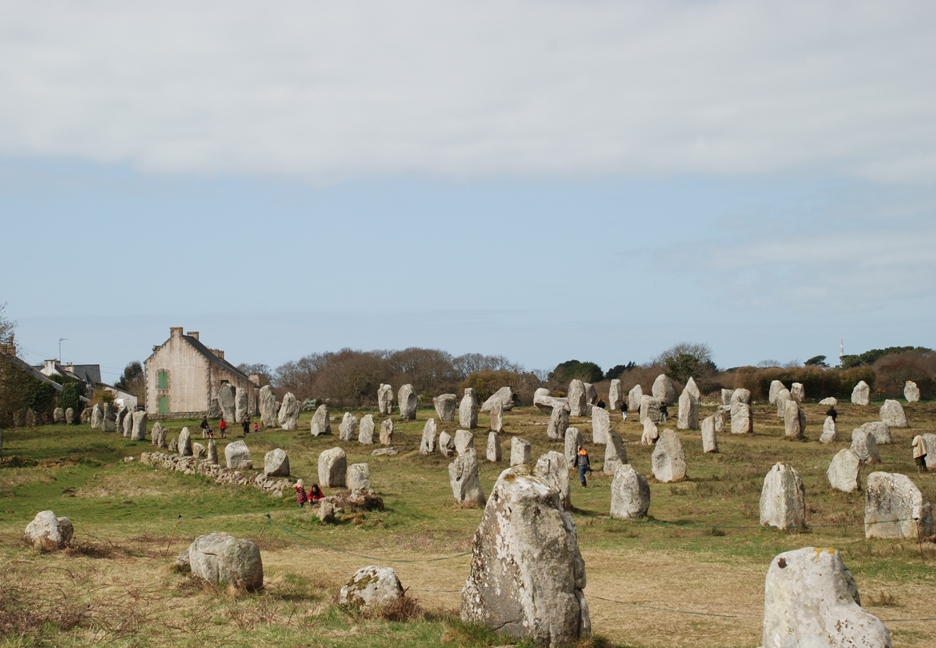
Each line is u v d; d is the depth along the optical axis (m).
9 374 58.62
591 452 44.25
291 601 14.32
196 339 98.56
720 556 19.53
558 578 11.05
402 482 37.28
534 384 98.50
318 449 50.47
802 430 46.09
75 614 12.66
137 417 59.75
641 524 24.94
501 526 11.34
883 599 14.66
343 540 22.89
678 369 89.88
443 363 111.12
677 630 13.12
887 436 42.34
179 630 12.21
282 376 132.38
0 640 11.30
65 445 56.97
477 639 11.09
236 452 39.19
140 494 34.62
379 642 11.43
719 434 48.66
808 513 24.97
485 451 46.66
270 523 25.45
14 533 20.61
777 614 9.15
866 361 107.25
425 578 17.55
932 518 20.67
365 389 101.00
